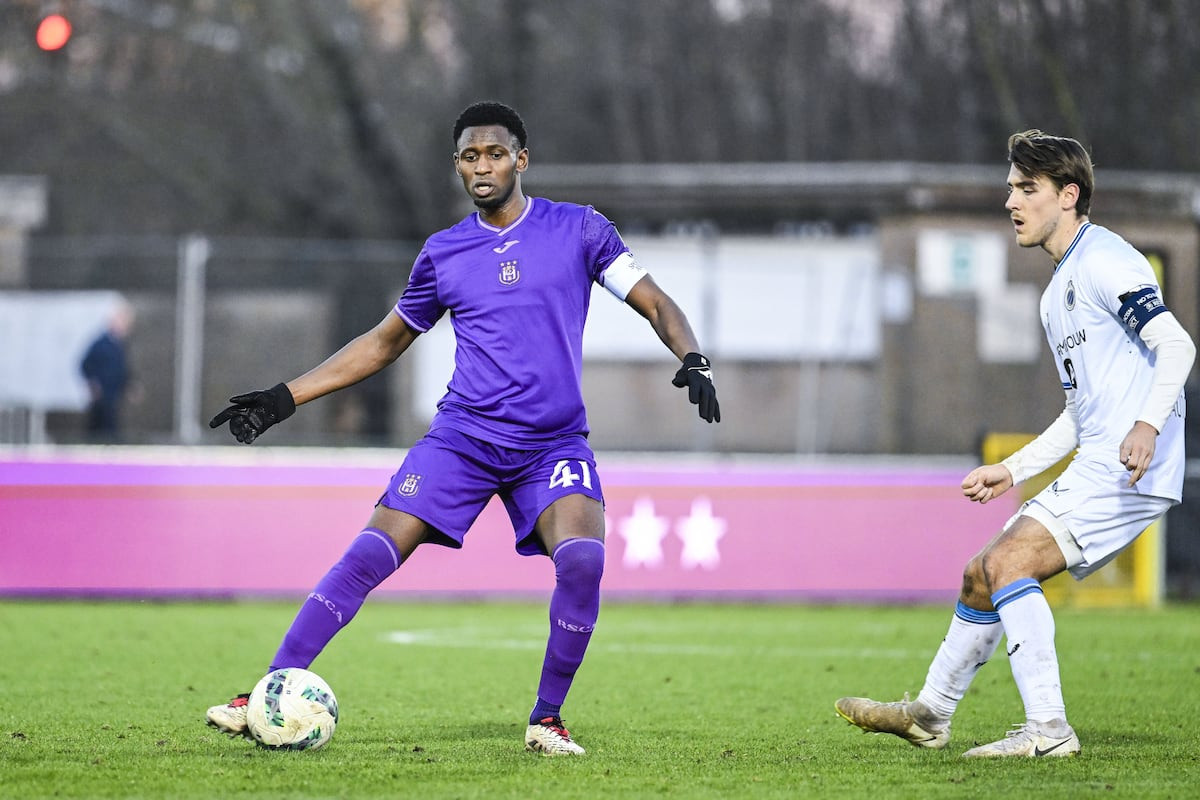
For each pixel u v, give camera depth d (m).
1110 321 19.27
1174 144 81.06
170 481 50.62
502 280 19.75
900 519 51.94
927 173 62.88
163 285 62.34
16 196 84.50
